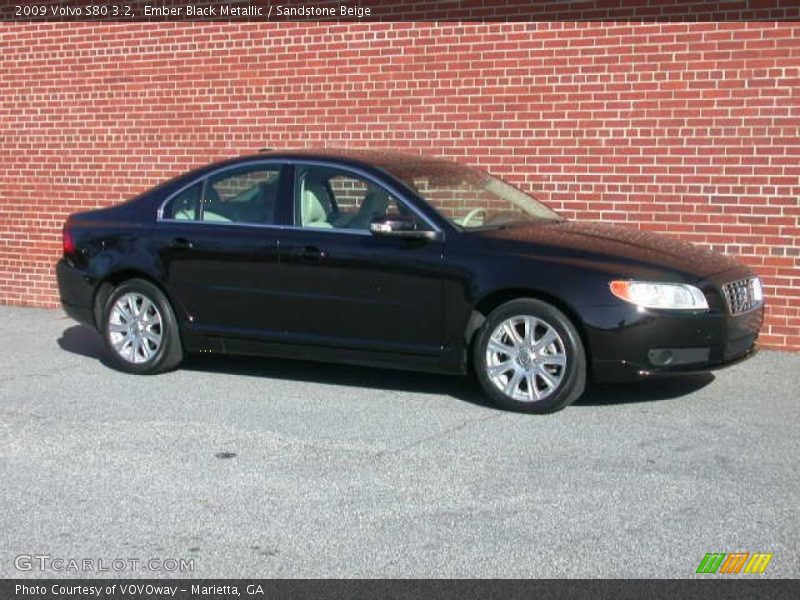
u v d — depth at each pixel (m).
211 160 11.88
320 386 8.32
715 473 6.03
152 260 8.55
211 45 11.73
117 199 12.47
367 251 7.73
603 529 5.21
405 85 10.73
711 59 9.29
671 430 6.91
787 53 9.00
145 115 12.18
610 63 9.71
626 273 7.11
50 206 12.83
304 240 7.96
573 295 7.11
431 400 7.81
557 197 10.09
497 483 5.91
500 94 10.25
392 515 5.45
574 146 9.95
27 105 12.87
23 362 9.39
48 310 12.71
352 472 6.14
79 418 7.42
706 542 5.04
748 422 7.09
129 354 8.75
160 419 7.37
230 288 8.26
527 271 7.25
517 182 10.25
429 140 10.66
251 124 11.60
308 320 8.01
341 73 11.05
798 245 9.12
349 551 5.00
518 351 7.33
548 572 4.73
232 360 9.34
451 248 7.52
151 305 8.63
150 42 12.06
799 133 9.02
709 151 9.38
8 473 6.21
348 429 7.05
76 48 12.50
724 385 8.14
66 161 12.70
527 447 6.57
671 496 5.66
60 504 5.69
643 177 9.68
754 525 5.24
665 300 7.05
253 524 5.36
